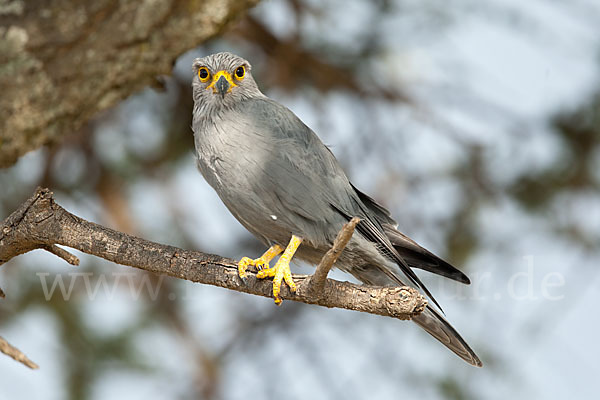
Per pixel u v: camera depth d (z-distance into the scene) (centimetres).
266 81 1193
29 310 1141
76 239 641
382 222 895
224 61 850
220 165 796
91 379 1121
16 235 633
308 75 1212
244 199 799
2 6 652
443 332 810
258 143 786
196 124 843
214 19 693
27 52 657
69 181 1173
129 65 691
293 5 1163
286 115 830
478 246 1183
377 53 1181
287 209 797
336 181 833
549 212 1166
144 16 673
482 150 1204
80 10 659
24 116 678
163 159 1184
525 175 1169
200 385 1205
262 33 1161
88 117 717
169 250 667
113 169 1168
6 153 696
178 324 1213
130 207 1211
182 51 700
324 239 822
